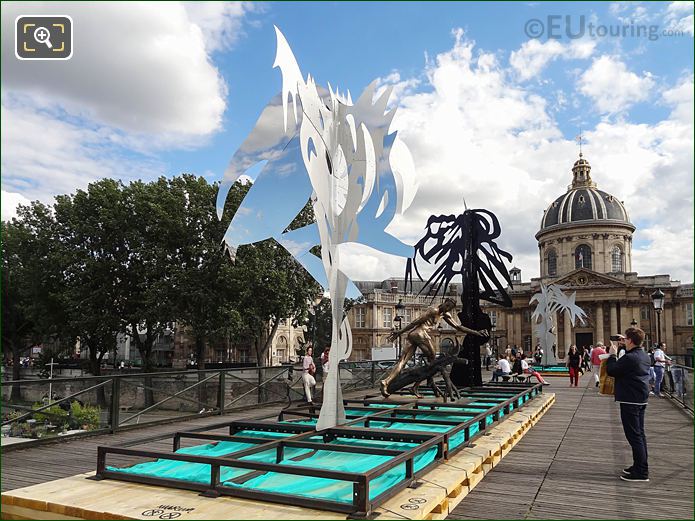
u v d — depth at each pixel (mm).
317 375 23172
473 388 14297
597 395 18109
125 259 35125
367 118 9297
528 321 76250
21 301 40875
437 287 15758
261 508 4535
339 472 4453
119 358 71938
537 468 7062
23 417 8898
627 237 76375
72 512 4578
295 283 33625
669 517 5105
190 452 6695
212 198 33688
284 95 7457
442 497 4992
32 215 39281
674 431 10367
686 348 69000
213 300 31984
